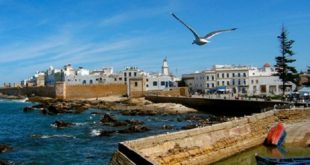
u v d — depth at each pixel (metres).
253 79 156.62
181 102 116.94
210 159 38.31
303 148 45.91
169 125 71.06
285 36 100.94
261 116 49.56
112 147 50.28
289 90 126.94
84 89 164.25
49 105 122.38
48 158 44.53
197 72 182.88
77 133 63.69
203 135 38.81
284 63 101.12
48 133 64.81
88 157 44.78
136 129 62.47
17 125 80.06
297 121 53.59
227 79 163.38
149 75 174.25
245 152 44.06
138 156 26.92
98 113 100.62
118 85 167.38
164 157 32.88
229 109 91.06
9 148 49.78
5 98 193.88
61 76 193.75
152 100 138.38
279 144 47.19
